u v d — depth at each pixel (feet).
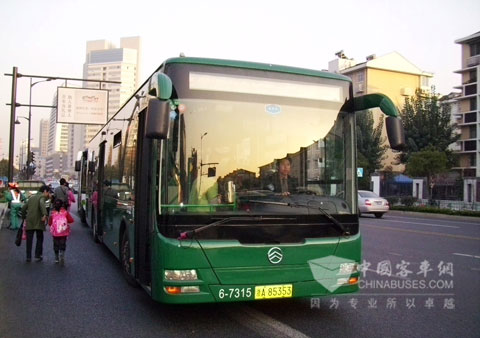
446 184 141.79
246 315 19.84
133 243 22.36
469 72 194.29
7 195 53.78
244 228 17.19
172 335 17.29
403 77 203.72
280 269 17.34
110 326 18.35
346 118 19.86
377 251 38.40
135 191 21.79
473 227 62.44
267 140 18.42
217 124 17.89
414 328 18.40
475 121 189.57
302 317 19.69
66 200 46.80
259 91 18.69
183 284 16.39
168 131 17.20
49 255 35.35
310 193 18.51
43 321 18.99
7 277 27.43
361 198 83.51
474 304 22.08
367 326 18.57
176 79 17.79
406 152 143.43
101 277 27.40
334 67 221.05
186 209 16.88
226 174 17.54
